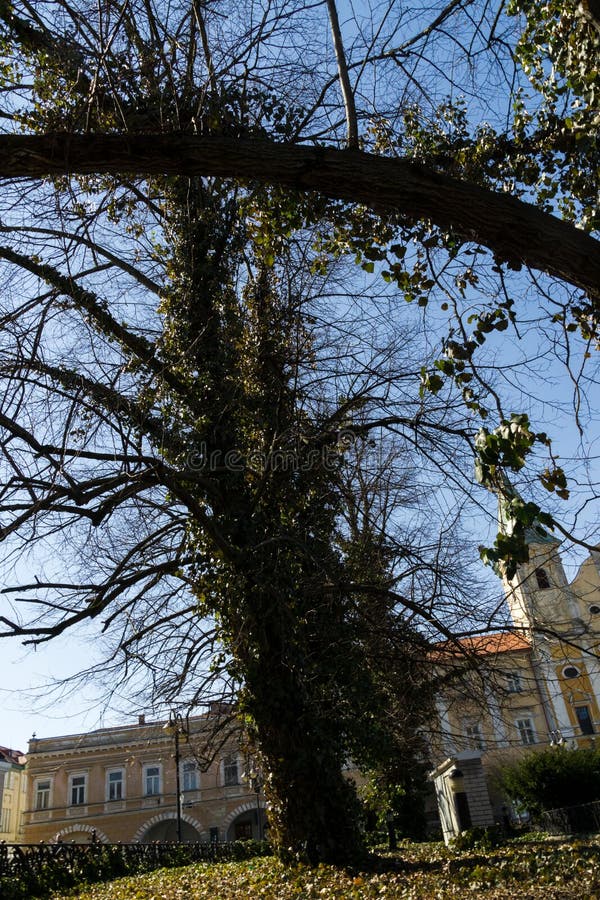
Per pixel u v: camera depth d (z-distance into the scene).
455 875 9.58
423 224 7.55
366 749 12.60
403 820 26.98
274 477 12.48
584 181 8.00
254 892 9.72
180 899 10.41
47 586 9.58
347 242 7.94
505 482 4.56
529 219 4.86
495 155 8.49
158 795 45.31
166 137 5.29
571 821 22.98
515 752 36.28
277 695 11.18
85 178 9.40
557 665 12.60
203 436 11.55
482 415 6.25
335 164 5.18
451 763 25.11
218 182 11.31
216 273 12.36
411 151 8.37
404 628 12.75
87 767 46.06
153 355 11.25
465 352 6.14
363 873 10.30
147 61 7.38
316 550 12.56
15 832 46.59
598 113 7.07
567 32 7.35
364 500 13.69
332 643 11.91
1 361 8.45
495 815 37.12
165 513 11.66
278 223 7.89
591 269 4.79
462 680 13.13
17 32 7.97
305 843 10.98
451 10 7.38
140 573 11.93
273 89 8.51
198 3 7.02
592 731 37.56
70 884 16.27
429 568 12.47
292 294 12.83
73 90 7.68
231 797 45.22
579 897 7.20
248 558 11.27
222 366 11.90
